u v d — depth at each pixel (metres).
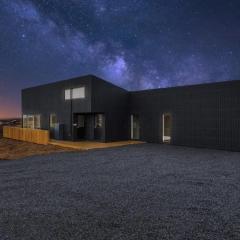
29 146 18.17
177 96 17.00
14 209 5.29
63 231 4.26
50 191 6.58
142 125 19.06
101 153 13.45
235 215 4.91
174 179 7.82
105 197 6.05
